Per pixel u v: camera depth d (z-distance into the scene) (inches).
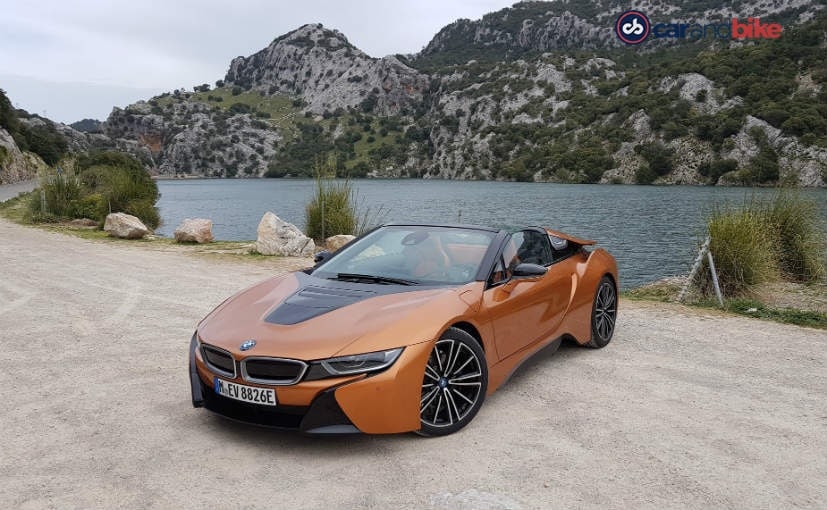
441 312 138.6
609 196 3422.7
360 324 132.3
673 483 117.0
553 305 184.5
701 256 342.0
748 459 128.5
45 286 348.5
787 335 244.7
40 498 110.0
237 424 146.4
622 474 120.6
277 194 4249.5
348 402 122.8
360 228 652.7
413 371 128.2
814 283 406.3
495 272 162.6
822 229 416.8
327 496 111.1
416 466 123.6
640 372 190.7
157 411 154.9
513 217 1971.0
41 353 208.8
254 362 127.2
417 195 3777.1
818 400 166.6
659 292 373.4
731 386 177.8
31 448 132.4
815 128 4714.6
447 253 169.8
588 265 210.7
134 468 122.6
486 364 147.3
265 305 149.3
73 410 155.4
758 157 4539.9
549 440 137.3
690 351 217.3
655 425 146.8
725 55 6496.1
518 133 7844.5
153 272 410.0
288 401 124.0
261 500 109.7
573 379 182.9
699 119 5649.6
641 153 5831.7
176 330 242.5
